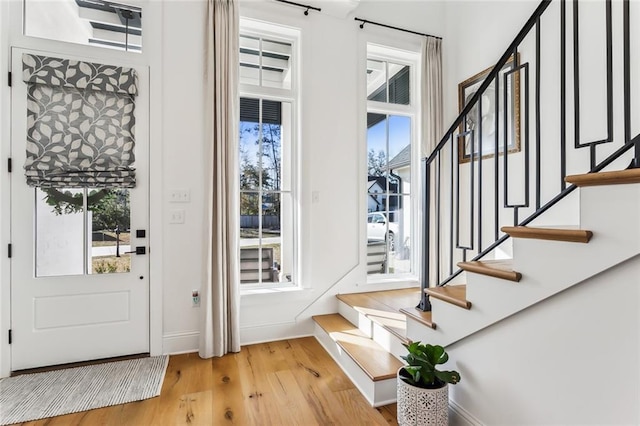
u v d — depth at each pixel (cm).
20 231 236
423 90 345
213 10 270
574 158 232
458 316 171
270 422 180
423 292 216
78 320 247
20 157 237
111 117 255
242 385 218
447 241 344
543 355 131
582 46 226
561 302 125
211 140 264
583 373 118
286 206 320
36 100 239
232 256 269
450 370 180
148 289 263
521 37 155
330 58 316
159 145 265
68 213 248
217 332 261
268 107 314
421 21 353
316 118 311
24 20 241
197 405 195
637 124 195
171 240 267
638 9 196
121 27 263
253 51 307
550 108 250
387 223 356
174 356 261
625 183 102
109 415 186
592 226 111
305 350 274
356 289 325
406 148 366
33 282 238
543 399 131
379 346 237
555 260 124
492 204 304
